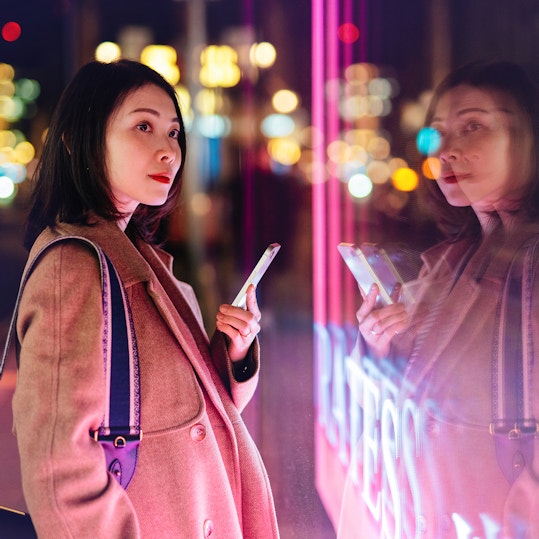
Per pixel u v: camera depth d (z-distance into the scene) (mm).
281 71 14359
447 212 2715
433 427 2461
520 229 2412
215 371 2531
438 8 6727
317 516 4117
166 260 2654
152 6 14516
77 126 2209
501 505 2363
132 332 2111
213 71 14000
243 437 2510
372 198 10164
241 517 2457
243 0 14336
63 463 1912
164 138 2283
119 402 2062
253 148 13930
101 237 2180
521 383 2316
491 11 5707
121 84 2236
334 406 5711
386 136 10062
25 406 1965
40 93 16500
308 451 4961
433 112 2643
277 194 13258
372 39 10680
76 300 2021
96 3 14594
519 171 2459
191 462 2176
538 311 2299
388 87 10078
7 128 16453
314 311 8719
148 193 2248
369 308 2713
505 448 2316
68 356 1979
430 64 7188
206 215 12945
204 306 9234
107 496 1959
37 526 1913
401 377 2637
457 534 2408
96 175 2205
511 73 2508
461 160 2516
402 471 2576
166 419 2148
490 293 2410
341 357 7062
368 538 2902
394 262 2928
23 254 12031
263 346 7492
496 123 2480
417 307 2650
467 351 2424
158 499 2115
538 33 5184
